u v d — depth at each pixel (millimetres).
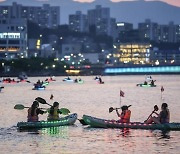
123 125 80062
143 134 74500
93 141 69375
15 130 79125
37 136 73375
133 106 135375
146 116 105625
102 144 67125
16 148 64688
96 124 80812
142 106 135625
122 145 66500
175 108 128500
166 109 79875
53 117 82750
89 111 119500
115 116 107375
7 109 121625
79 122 86875
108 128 80062
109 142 68500
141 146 65750
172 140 69688
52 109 82812
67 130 78438
